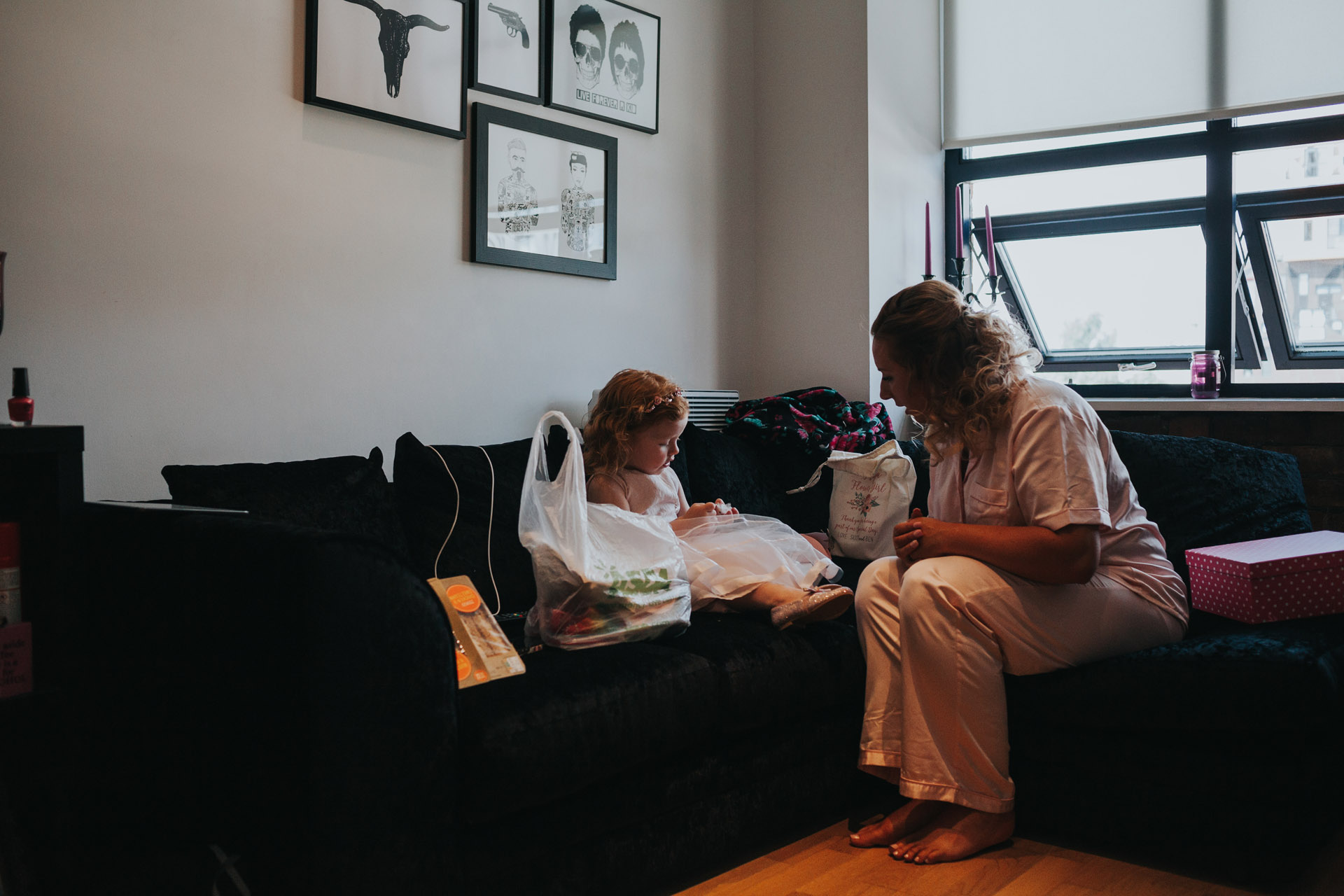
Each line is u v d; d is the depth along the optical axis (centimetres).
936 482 194
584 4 279
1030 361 187
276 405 214
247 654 129
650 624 175
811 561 212
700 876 165
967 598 167
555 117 274
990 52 345
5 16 176
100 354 189
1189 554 203
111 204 190
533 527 175
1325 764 159
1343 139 293
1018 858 170
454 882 132
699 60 321
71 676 152
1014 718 179
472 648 154
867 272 318
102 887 154
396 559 131
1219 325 313
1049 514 168
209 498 169
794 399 298
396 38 233
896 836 175
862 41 317
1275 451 244
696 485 252
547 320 271
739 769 168
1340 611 190
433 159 244
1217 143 310
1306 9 290
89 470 188
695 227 320
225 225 206
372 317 231
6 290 176
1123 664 169
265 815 128
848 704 191
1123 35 321
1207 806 160
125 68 191
